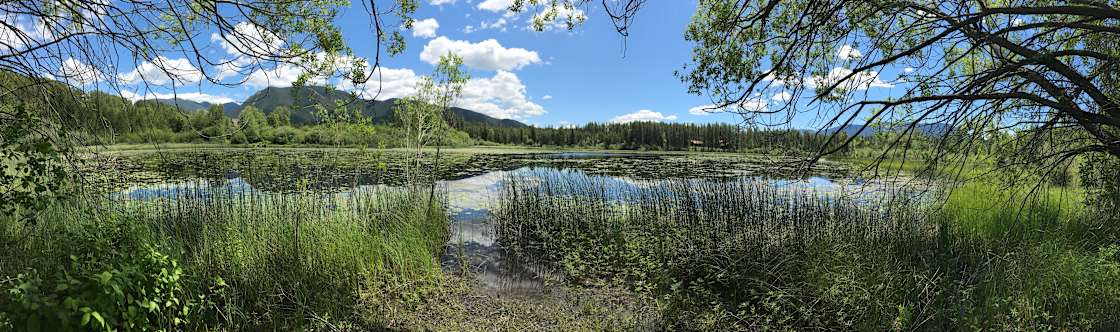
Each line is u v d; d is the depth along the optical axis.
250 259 5.25
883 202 7.30
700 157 32.88
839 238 6.08
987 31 3.72
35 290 2.54
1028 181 5.58
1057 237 5.50
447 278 6.18
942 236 6.55
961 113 4.23
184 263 4.84
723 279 5.58
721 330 4.59
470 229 9.20
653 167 22.56
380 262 6.14
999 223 6.98
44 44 3.39
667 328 4.68
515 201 10.05
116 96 3.91
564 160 30.94
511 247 7.86
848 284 4.70
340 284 5.38
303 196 7.61
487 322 4.88
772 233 6.74
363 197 9.19
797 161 4.67
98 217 5.39
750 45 4.80
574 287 5.88
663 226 8.05
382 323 4.77
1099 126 4.39
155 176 11.84
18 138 3.64
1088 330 3.81
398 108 10.98
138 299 3.17
